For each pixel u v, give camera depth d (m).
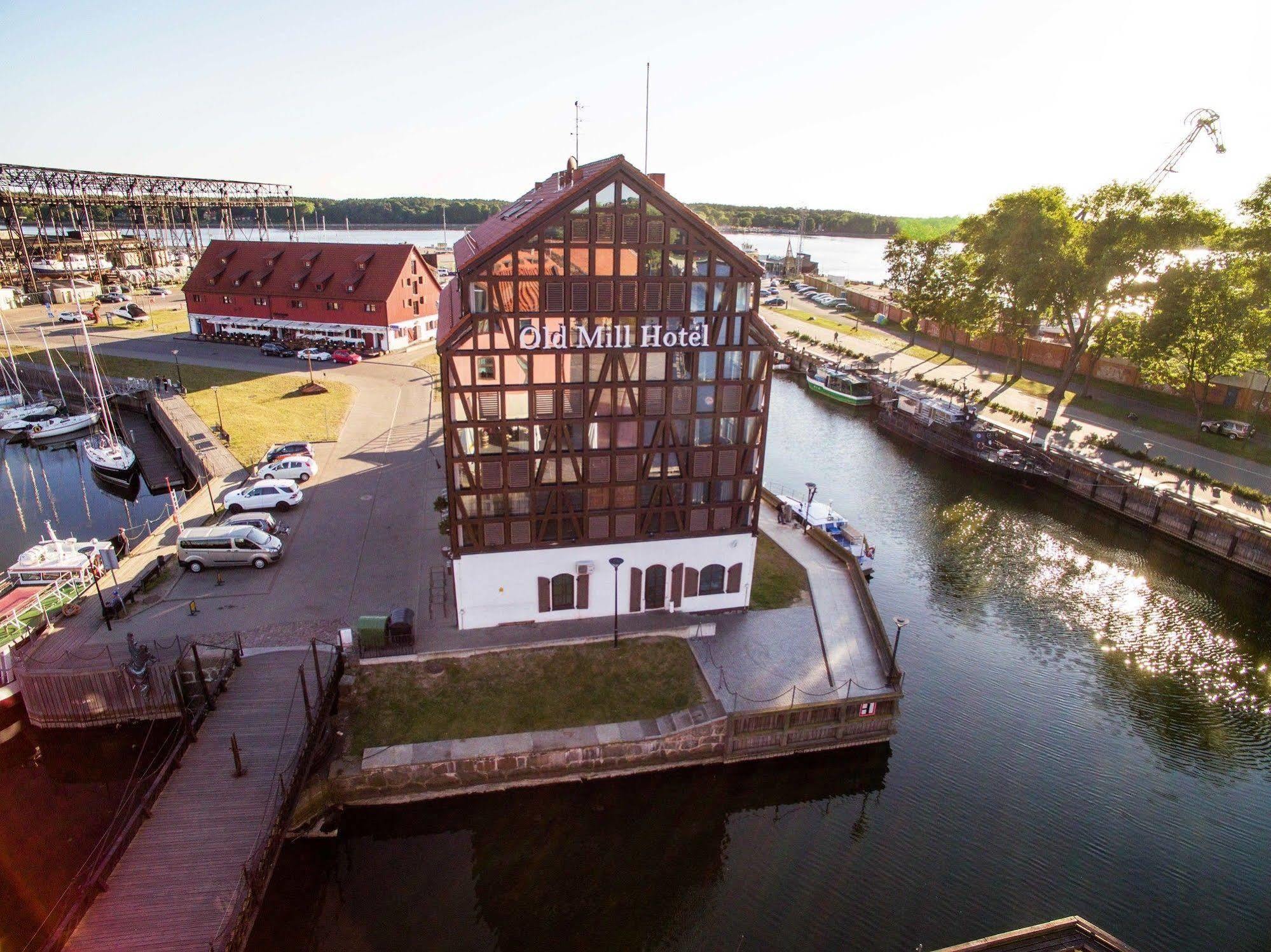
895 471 62.78
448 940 22.95
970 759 30.94
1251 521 47.12
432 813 27.34
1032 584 45.03
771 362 32.25
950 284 90.12
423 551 40.72
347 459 54.59
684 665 32.25
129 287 135.50
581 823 27.39
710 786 29.17
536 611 33.91
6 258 131.75
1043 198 70.00
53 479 59.25
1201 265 60.44
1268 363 59.56
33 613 33.41
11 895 23.72
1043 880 25.48
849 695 30.92
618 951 22.77
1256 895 25.23
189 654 30.91
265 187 169.25
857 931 23.52
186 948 20.27
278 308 92.06
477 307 28.98
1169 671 37.25
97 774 29.72
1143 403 74.81
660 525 33.97
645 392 31.55
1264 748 32.25
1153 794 29.42
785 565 40.97
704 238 29.70
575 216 28.61
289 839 25.89
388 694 29.70
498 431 30.69
